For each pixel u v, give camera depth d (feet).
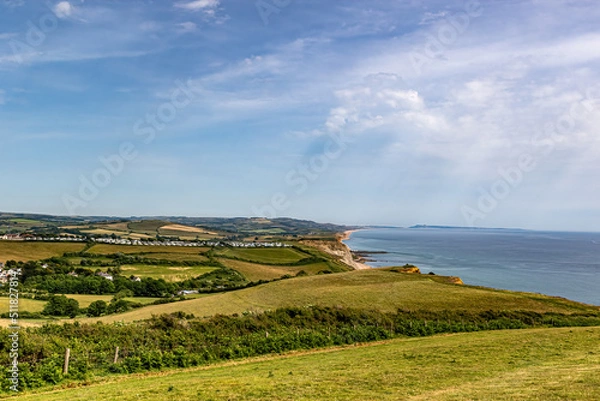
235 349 104.58
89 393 65.51
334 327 135.23
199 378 75.92
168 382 72.64
